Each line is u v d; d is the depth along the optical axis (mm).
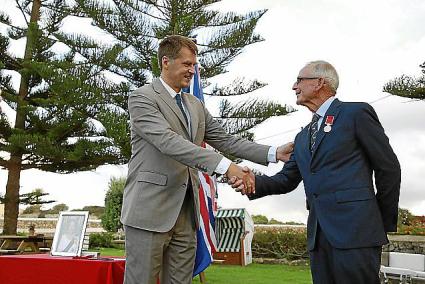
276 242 11594
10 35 15086
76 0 11844
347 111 2459
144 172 2578
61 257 3439
